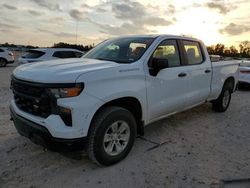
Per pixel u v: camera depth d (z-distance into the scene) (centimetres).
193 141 466
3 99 764
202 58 561
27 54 1394
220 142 465
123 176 341
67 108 309
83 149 340
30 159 381
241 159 398
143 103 398
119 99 365
